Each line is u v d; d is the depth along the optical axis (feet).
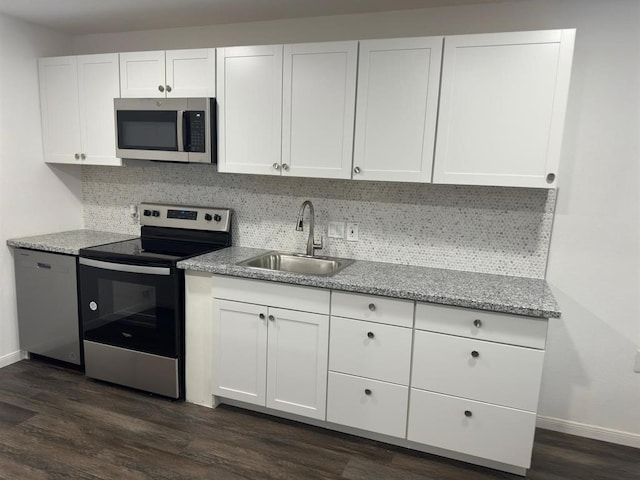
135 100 9.21
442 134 7.40
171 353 8.75
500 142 7.13
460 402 7.02
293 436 7.97
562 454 7.68
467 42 7.03
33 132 10.42
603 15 7.25
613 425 8.07
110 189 11.44
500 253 8.26
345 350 7.58
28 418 8.23
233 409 8.81
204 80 8.82
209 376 8.73
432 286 7.32
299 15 8.93
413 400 7.29
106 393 9.23
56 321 9.98
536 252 8.05
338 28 8.85
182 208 10.36
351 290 7.33
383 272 8.21
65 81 10.08
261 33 9.45
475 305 6.63
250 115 8.59
